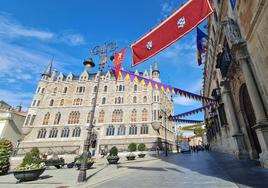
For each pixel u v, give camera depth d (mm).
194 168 9508
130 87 45469
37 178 8984
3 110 46750
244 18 7816
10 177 10383
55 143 40938
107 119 42156
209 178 6281
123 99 44156
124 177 8695
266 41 6230
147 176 8344
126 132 39844
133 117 41500
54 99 47500
